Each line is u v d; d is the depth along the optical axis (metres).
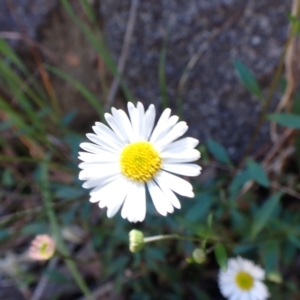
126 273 0.10
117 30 0.10
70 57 0.11
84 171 0.06
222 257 0.07
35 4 0.11
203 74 0.10
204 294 0.10
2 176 0.12
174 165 0.06
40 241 0.08
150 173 0.06
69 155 0.12
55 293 0.11
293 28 0.07
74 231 0.11
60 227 0.11
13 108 0.11
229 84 0.10
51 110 0.11
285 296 0.10
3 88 0.11
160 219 0.09
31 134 0.11
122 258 0.10
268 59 0.10
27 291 0.11
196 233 0.07
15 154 0.13
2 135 0.12
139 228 0.10
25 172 0.12
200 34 0.10
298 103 0.09
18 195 0.12
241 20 0.09
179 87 0.10
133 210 0.06
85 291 0.09
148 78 0.11
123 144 0.06
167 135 0.06
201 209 0.09
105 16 0.10
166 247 0.10
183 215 0.09
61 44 0.11
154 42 0.10
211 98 0.10
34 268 0.11
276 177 0.10
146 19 0.10
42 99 0.12
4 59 0.12
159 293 0.10
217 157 0.09
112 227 0.10
